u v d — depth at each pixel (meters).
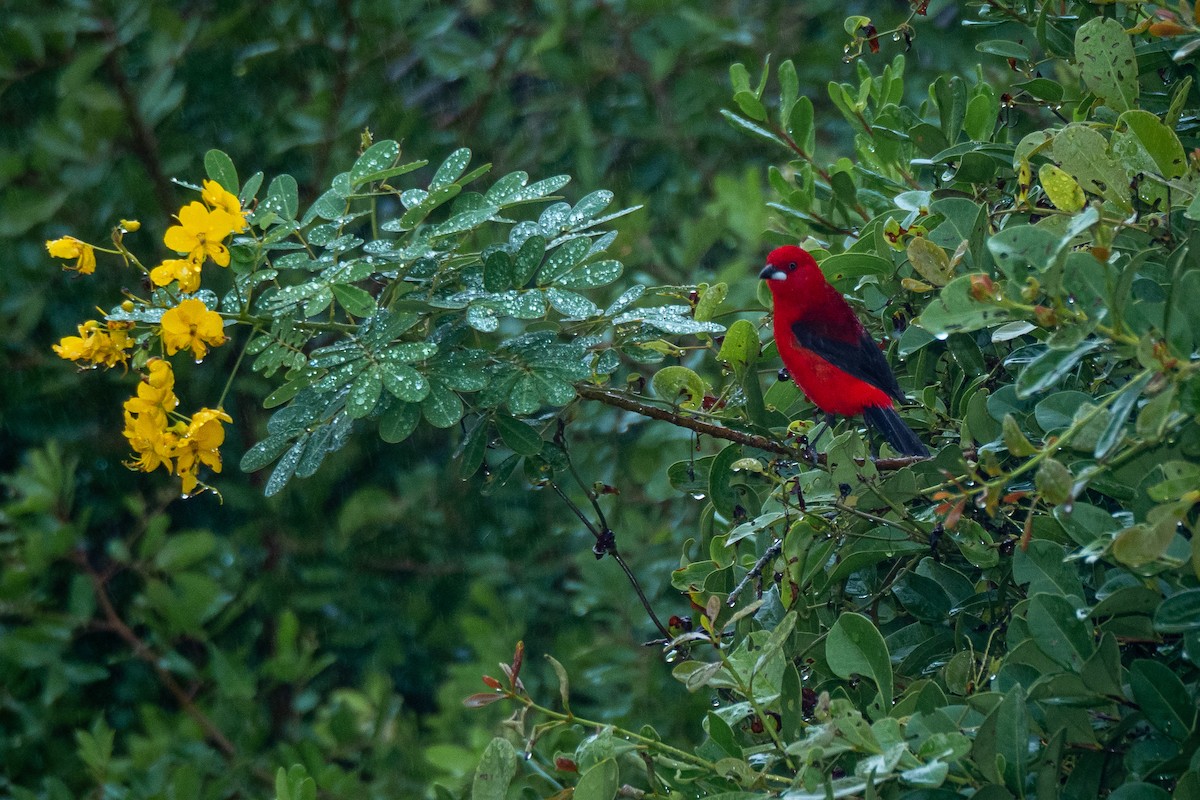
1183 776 4.49
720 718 5.59
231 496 14.89
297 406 7.33
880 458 7.32
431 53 15.34
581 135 14.94
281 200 7.39
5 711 14.43
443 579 15.27
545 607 15.21
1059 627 4.99
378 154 7.33
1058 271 4.70
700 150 15.67
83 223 14.38
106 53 14.09
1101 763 4.94
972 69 14.09
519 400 7.09
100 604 15.40
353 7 15.14
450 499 15.17
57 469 13.82
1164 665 4.71
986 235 6.62
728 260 14.93
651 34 15.49
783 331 8.75
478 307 7.02
